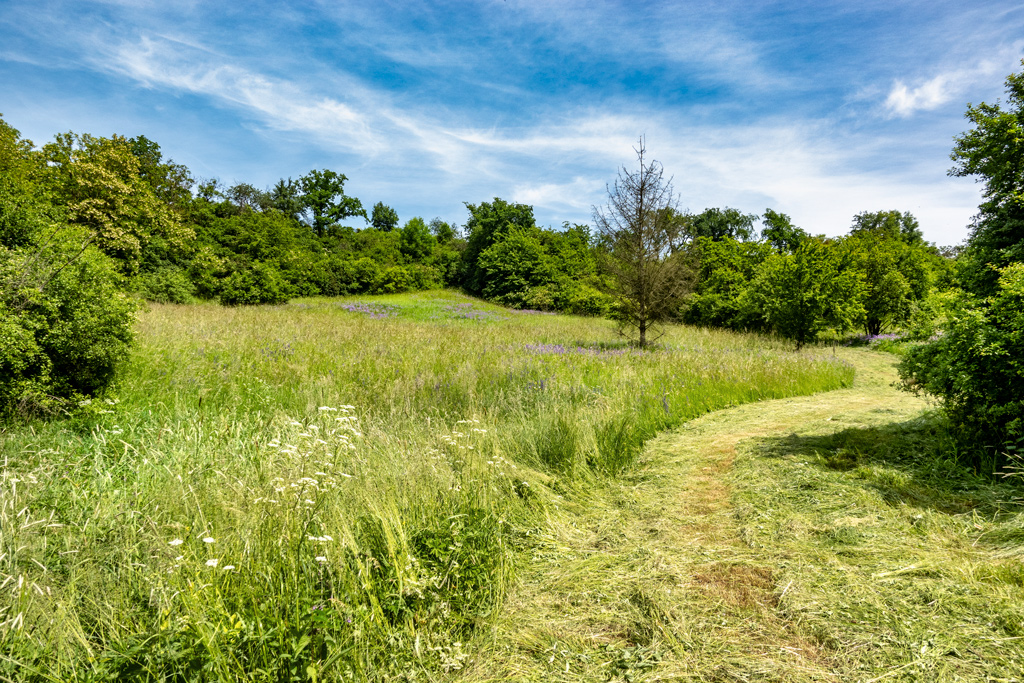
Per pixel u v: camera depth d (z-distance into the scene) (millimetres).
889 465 4195
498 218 45375
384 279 40562
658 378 8641
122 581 2451
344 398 6598
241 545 2543
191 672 1884
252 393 6559
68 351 5078
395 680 2150
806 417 6371
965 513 3297
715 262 26812
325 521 2902
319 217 61875
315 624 2049
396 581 2520
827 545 3094
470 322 23781
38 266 4977
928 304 15883
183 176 36656
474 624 2537
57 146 22906
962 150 9430
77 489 3381
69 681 1851
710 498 4051
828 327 17625
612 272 15000
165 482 3445
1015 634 2152
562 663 2260
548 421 5316
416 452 4223
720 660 2193
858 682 2000
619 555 3205
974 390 3969
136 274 15875
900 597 2506
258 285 29141
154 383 6555
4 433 4328
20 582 2176
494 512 3498
